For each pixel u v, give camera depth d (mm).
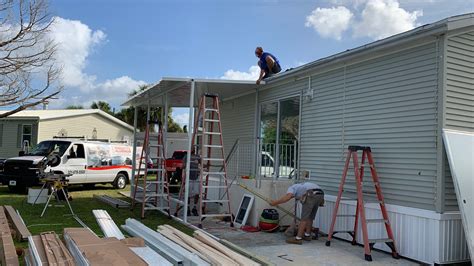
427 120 5824
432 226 5648
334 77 7707
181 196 9453
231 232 7754
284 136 9211
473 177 5520
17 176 12641
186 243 5586
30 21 13859
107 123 26938
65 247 4918
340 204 7340
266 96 9961
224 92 10500
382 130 6578
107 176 15133
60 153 13625
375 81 6766
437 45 5734
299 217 8359
